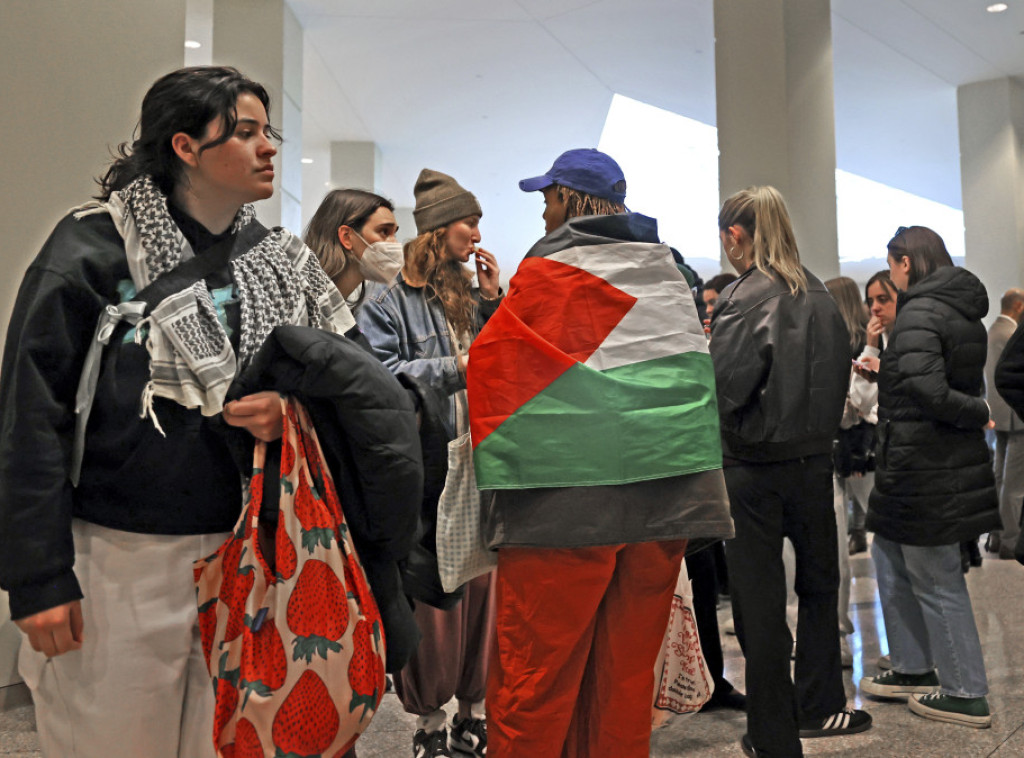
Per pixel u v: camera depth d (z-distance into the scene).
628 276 1.75
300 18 9.31
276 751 1.23
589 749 1.84
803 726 2.72
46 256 1.25
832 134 6.41
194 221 1.40
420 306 2.45
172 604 1.33
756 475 2.44
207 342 1.32
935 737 2.72
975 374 2.98
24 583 1.16
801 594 2.71
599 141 15.02
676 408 1.72
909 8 9.12
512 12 9.37
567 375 1.68
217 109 1.34
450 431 2.23
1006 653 3.70
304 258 1.55
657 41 10.21
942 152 13.71
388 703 3.15
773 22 6.17
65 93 3.47
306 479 1.34
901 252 3.10
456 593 1.92
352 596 1.32
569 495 1.65
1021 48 10.10
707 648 3.07
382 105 12.28
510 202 17.34
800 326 2.43
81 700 1.28
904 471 2.92
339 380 1.33
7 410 1.19
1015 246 10.90
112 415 1.28
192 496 1.34
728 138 6.27
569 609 1.70
